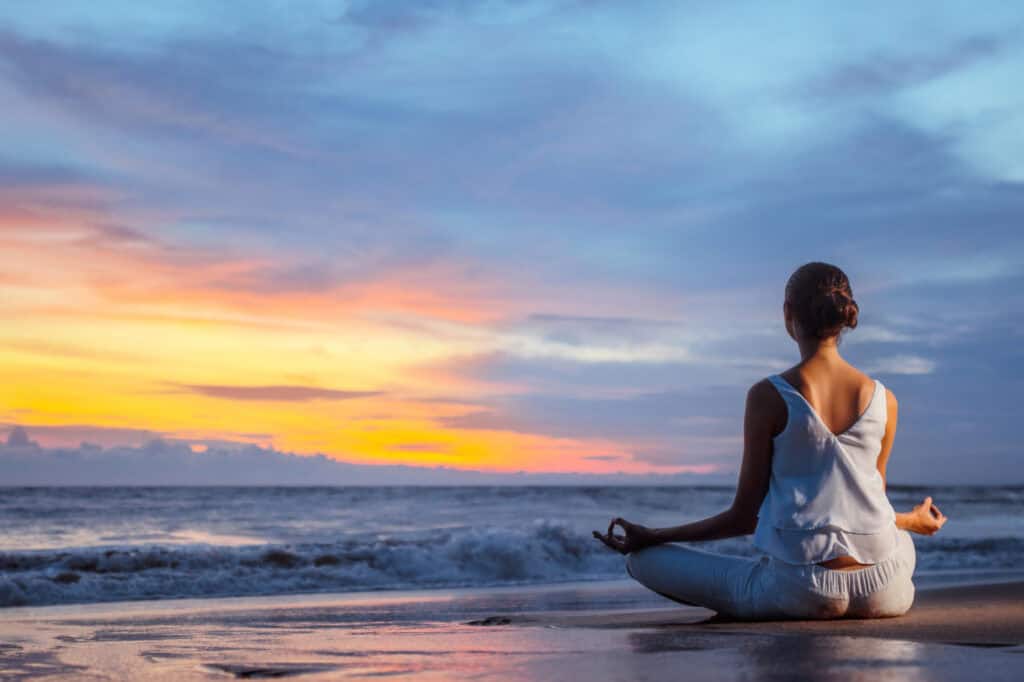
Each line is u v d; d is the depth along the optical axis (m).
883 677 1.54
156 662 2.05
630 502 31.19
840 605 2.78
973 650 1.90
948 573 8.70
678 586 3.06
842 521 2.77
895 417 2.98
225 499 30.75
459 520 23.41
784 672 1.61
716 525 3.01
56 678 1.81
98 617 4.93
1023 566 10.26
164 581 7.89
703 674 1.61
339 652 2.17
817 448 2.82
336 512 25.53
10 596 7.07
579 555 10.11
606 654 1.93
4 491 32.62
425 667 1.80
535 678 1.60
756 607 2.86
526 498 32.47
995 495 40.62
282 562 8.79
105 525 19.88
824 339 2.92
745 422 2.92
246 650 2.27
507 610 5.22
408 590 7.91
